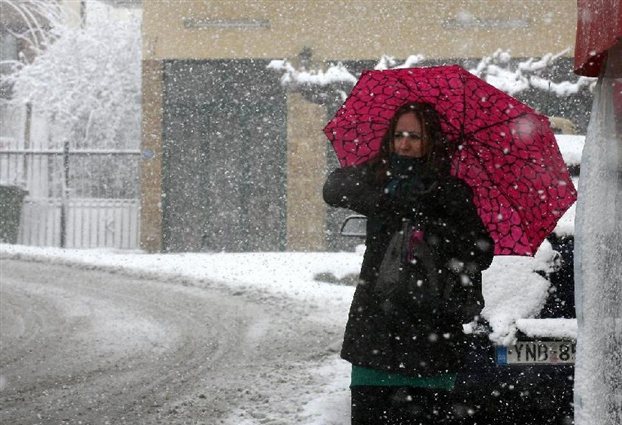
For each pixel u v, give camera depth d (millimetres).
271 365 10055
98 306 14438
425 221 5645
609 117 5043
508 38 28250
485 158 6055
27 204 28641
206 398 8570
